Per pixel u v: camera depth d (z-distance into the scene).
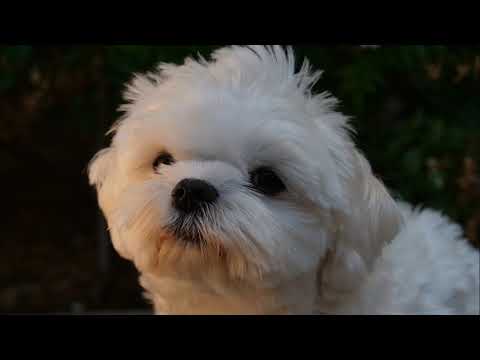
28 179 0.99
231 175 0.41
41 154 0.98
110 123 0.78
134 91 0.48
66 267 0.84
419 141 0.72
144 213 0.41
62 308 0.77
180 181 0.41
